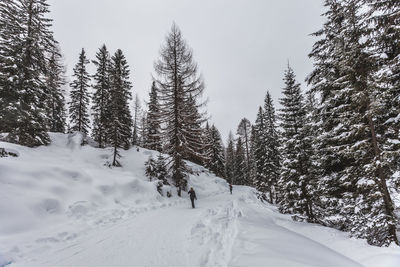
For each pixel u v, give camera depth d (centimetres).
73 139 2492
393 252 650
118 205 1276
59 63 2830
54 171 1241
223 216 1064
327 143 1138
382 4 743
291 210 1584
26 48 1727
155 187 1744
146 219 1049
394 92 827
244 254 527
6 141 1694
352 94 856
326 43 1161
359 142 842
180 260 553
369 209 866
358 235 856
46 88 1877
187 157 2105
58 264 559
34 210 875
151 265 529
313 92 1256
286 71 1667
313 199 1356
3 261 564
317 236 958
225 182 3234
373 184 816
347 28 859
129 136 2881
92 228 900
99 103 2959
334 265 507
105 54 3081
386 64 802
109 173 1681
